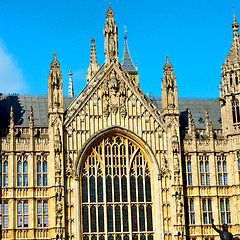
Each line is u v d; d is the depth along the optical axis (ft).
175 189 298.15
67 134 297.74
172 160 301.43
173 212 296.51
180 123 330.34
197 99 349.61
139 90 310.86
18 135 299.79
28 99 328.49
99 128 301.43
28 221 289.94
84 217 293.23
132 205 298.35
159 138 306.35
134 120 305.94
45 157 297.94
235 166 311.27
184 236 293.84
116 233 293.84
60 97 299.38
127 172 300.61
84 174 297.33
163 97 311.27
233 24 328.70
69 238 287.28
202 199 307.99
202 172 311.06
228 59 321.52
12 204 289.12
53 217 286.87
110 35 313.73
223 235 211.20
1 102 323.16
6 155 295.28
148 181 302.86
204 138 315.78
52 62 302.86
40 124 316.40
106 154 301.63
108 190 298.15
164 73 312.71
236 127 314.14
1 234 285.23
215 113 342.85
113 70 309.01
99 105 304.30
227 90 318.04
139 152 305.53
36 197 292.40
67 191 291.79
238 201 307.37
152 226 298.56
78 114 301.02
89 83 307.78
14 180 292.20
